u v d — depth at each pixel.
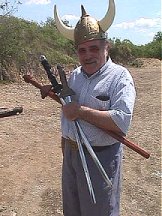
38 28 21.14
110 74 2.69
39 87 2.84
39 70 15.98
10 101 10.88
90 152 2.63
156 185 5.36
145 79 18.05
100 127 2.64
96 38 2.62
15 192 5.04
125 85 2.62
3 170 5.72
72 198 3.05
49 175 5.60
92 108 2.70
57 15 2.88
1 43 14.97
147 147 6.97
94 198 2.57
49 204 4.74
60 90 2.75
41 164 6.01
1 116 3.55
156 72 22.34
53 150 6.67
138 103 11.26
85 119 2.60
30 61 15.97
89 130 2.71
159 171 5.84
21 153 6.46
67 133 2.86
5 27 15.62
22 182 5.34
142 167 5.97
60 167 5.91
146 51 34.97
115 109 2.61
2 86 13.31
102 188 2.76
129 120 2.59
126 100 2.59
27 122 8.45
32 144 6.96
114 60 29.56
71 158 2.91
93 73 2.72
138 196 5.00
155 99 11.96
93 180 2.75
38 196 4.95
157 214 4.58
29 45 17.69
